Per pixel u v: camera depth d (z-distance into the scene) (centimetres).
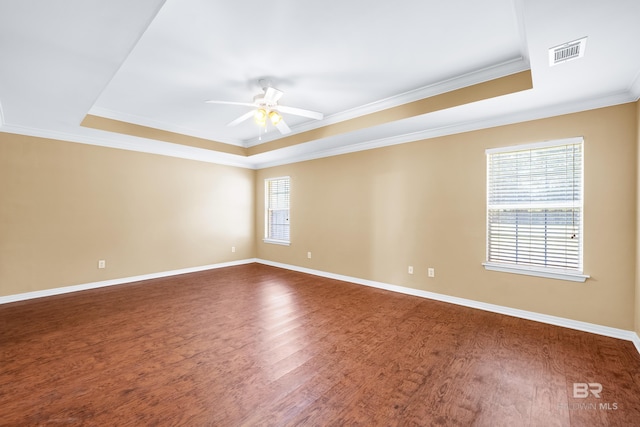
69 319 299
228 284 442
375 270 427
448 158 354
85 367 207
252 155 530
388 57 247
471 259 337
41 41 182
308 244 520
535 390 183
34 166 369
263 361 217
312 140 424
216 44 227
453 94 287
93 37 179
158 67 262
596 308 264
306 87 304
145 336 259
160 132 427
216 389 183
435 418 158
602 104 259
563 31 166
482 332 268
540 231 296
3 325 283
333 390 182
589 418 159
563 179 282
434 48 233
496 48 233
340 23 202
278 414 160
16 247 358
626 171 250
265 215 611
